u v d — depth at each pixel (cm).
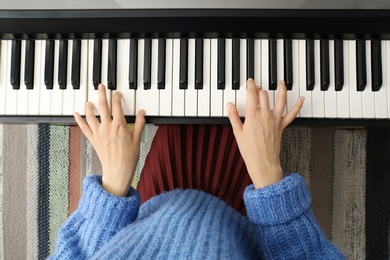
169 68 87
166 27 82
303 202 74
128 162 82
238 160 101
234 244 65
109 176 81
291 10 78
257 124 80
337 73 87
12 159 138
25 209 139
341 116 88
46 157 137
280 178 79
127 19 79
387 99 88
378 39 87
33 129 137
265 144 80
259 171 79
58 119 90
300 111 88
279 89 84
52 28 83
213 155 101
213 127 102
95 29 83
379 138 130
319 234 75
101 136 83
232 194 100
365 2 78
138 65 88
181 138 102
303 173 132
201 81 86
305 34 85
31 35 86
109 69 87
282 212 73
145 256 51
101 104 84
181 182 100
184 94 88
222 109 87
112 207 75
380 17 77
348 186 132
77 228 77
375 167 131
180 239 56
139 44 88
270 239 75
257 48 87
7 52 89
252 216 75
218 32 84
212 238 58
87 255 76
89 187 77
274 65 87
